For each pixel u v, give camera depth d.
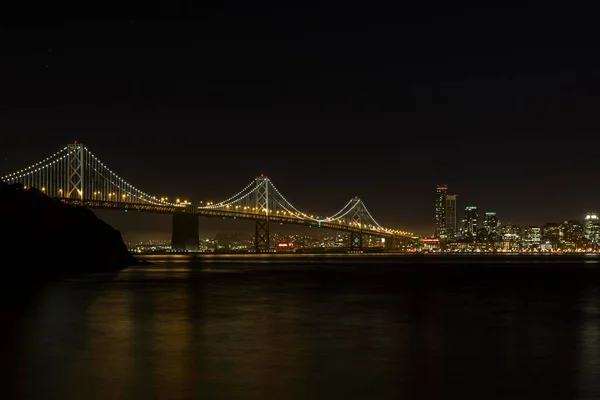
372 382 20.70
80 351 25.55
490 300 49.66
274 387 19.95
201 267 115.19
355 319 36.50
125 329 31.59
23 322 33.88
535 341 28.88
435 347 27.14
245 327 32.75
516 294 55.94
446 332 31.56
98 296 49.31
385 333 31.06
